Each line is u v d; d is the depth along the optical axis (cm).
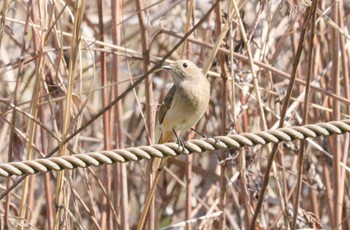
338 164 1148
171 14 1491
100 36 1172
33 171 891
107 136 1159
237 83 1168
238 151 1165
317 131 942
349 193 1238
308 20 948
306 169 1292
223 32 1053
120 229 1127
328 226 1342
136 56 1215
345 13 1387
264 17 1323
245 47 1096
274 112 1239
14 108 1084
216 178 1402
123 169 1152
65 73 1268
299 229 1178
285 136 937
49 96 1118
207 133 1445
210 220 1316
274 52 1301
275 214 1443
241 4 1111
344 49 1180
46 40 1063
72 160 896
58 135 1153
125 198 1149
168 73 1454
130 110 1557
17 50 1438
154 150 912
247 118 1265
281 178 1280
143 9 1104
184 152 918
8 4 1114
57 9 1117
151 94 1123
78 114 1020
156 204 1465
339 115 1157
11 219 1179
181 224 1177
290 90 972
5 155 1383
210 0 1341
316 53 1277
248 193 1192
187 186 1207
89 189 1166
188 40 1188
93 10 1596
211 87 1345
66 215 1105
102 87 1134
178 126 1120
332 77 1166
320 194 1381
